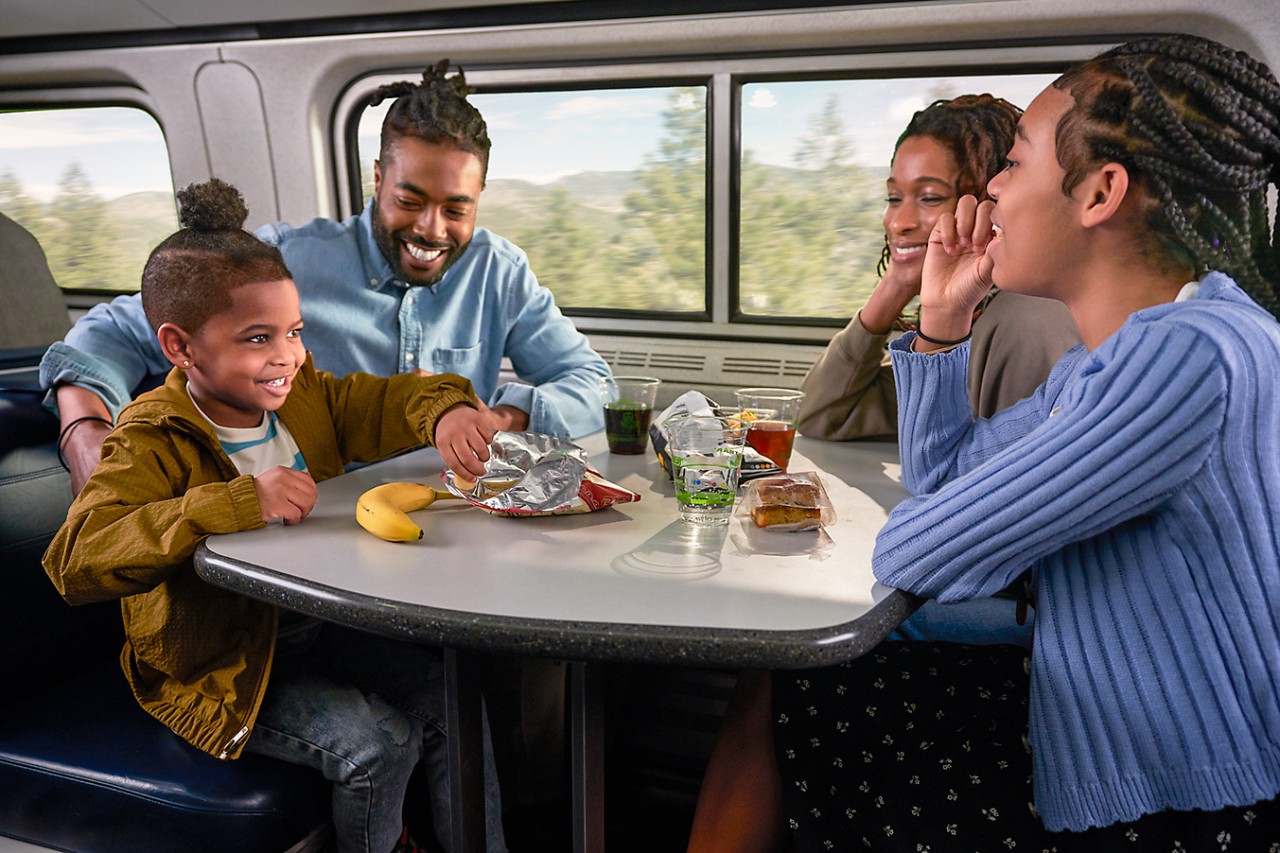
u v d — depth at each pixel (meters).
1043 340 1.53
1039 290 1.07
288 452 1.42
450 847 1.23
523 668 1.69
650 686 1.95
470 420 1.30
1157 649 0.90
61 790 1.25
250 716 1.21
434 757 1.39
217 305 1.23
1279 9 1.60
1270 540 0.87
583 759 1.07
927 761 1.05
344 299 1.93
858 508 1.27
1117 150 0.94
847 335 1.64
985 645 1.24
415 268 1.86
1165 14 1.67
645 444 1.58
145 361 1.82
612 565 1.03
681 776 1.84
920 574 0.96
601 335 2.29
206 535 1.12
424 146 1.72
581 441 1.68
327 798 1.26
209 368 1.27
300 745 1.23
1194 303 0.89
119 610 1.61
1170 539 0.90
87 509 1.13
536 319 2.03
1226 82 0.91
